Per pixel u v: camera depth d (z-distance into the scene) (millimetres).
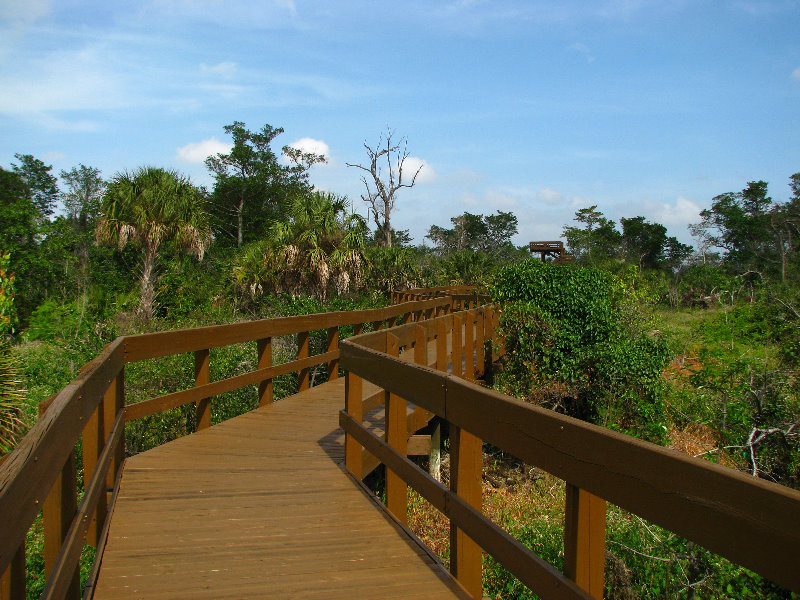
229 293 19578
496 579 6094
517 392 10859
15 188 43438
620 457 1688
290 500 3748
